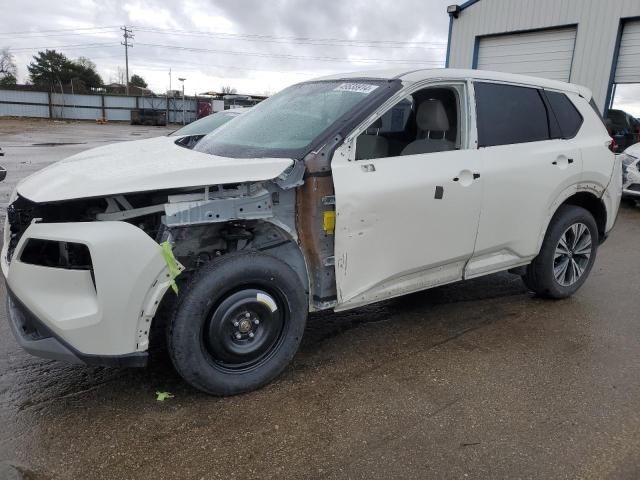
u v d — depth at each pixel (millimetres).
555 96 4453
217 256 3105
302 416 2902
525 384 3295
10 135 26344
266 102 4258
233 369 3053
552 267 4539
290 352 3223
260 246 3234
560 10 13273
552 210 4336
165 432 2732
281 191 3107
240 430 2766
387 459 2566
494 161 3855
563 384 3305
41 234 2615
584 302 4766
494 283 5242
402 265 3516
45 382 3188
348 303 3361
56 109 47031
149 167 2934
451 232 3689
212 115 8289
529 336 4012
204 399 3045
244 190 2951
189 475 2428
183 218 2730
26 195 2844
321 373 3383
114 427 2764
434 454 2611
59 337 2604
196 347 2854
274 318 3117
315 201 3098
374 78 3652
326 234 3174
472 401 3090
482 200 3789
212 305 2883
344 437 2729
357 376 3354
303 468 2492
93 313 2596
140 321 2703
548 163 4176
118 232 2623
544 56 13953
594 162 4527
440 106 3695
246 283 2961
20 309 2709
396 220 3381
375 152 3664
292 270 3146
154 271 2684
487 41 15195
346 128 3213
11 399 2998
